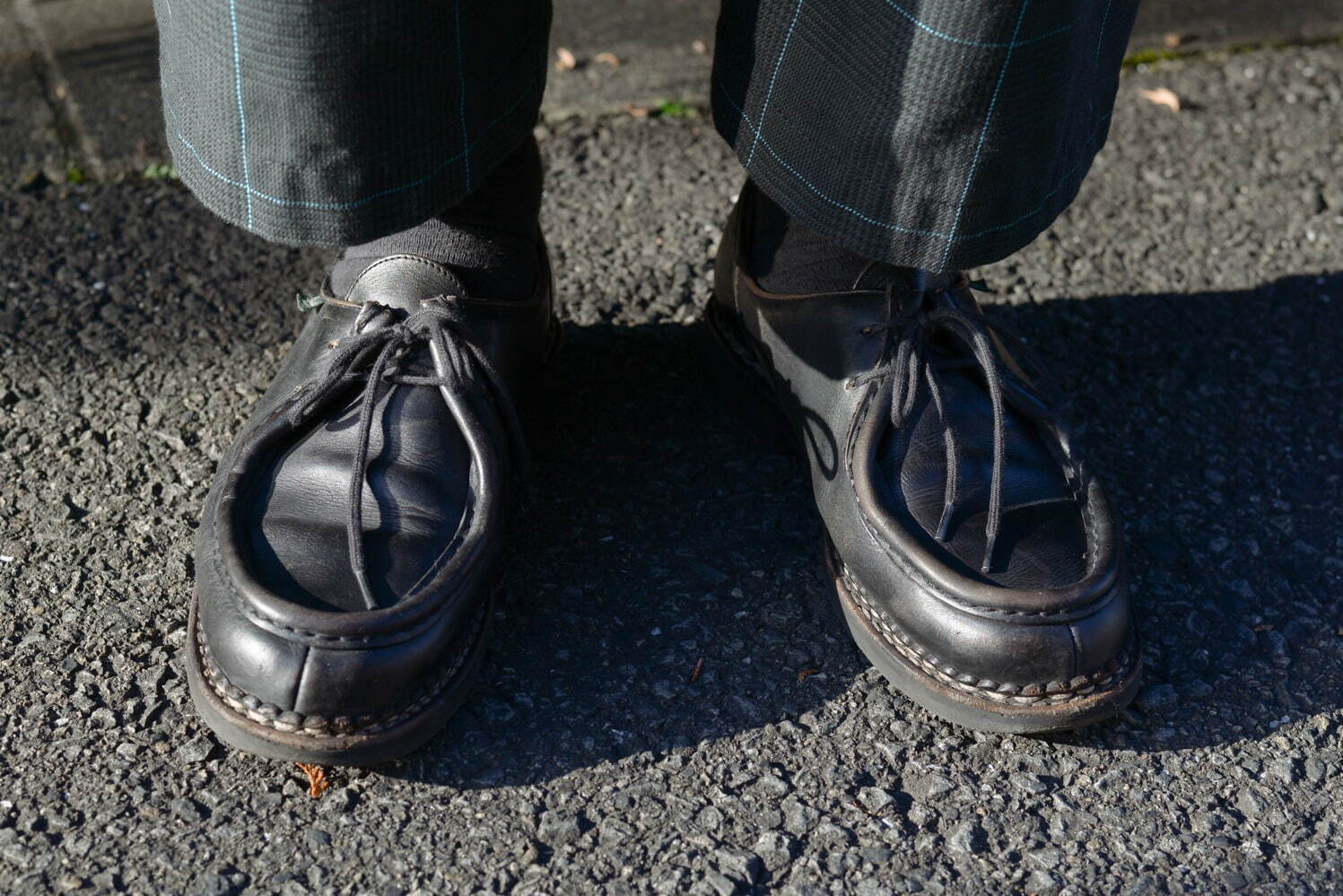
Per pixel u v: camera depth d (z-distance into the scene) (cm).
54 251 182
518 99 115
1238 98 232
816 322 131
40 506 142
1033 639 110
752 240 145
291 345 169
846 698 125
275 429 119
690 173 208
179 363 165
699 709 123
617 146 214
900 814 114
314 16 97
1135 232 198
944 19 100
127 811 111
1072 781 118
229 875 106
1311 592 139
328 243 111
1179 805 116
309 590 107
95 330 169
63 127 208
